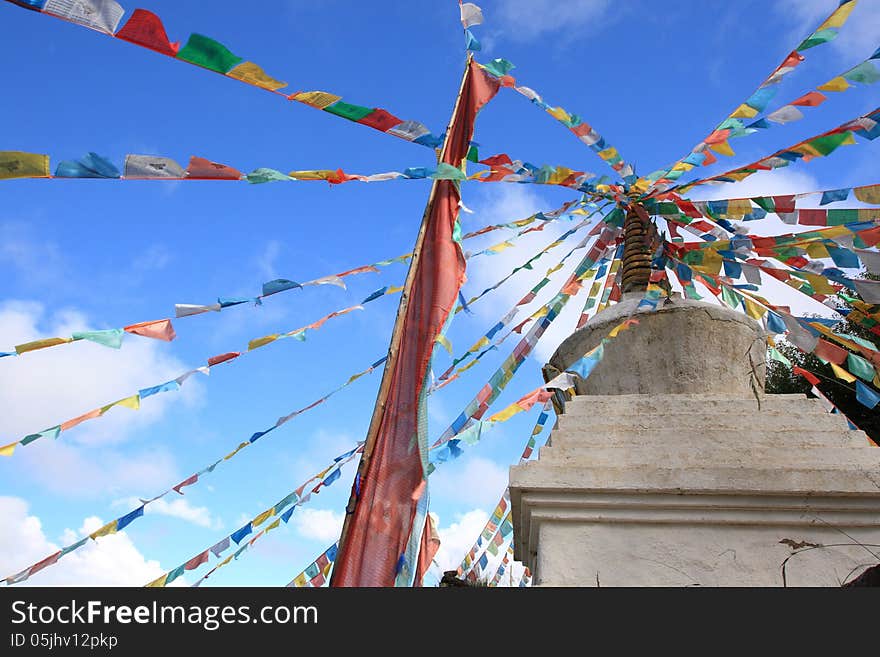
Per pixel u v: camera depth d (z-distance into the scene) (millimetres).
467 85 6383
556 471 7016
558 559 6633
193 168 4270
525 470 7047
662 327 8445
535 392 6398
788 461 7004
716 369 8320
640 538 6711
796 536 6570
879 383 7250
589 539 6738
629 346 8477
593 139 8180
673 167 8602
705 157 7559
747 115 7070
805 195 7023
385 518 5242
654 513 6797
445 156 6184
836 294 8109
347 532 5285
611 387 8438
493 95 6387
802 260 7555
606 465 7078
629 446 7258
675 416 7516
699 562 6516
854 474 6668
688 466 6977
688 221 8695
